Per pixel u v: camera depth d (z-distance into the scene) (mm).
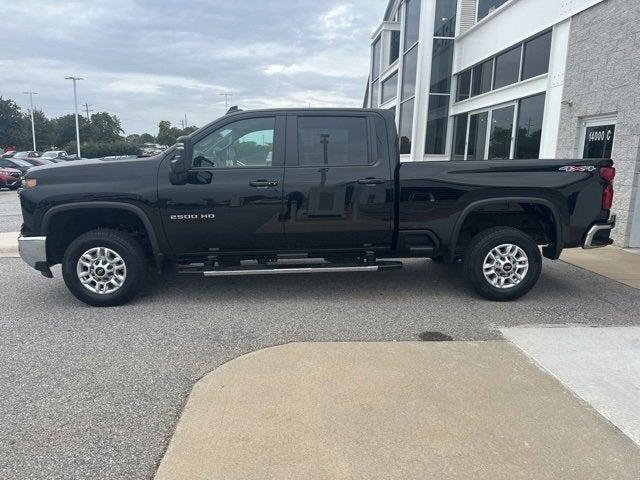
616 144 8438
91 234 5383
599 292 5988
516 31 12219
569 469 2738
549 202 5492
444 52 16938
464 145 16203
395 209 5492
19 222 12297
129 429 3172
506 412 3279
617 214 8453
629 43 8086
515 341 4441
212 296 5875
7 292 6133
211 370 3949
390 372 3820
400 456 2834
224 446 2936
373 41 29547
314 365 3945
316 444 2943
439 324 4918
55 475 2750
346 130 5488
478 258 5527
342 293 5969
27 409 3412
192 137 5375
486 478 2662
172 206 5297
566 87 9867
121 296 5473
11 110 78250
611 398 3467
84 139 96062
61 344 4496
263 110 5465
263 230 5441
